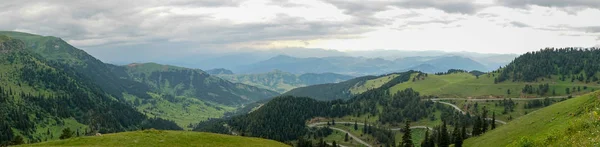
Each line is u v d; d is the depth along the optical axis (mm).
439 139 168625
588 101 88938
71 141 78062
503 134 108688
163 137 86688
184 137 89375
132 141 80062
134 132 90125
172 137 87750
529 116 114500
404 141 146375
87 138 80688
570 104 100125
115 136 83875
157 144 79688
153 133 89812
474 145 120125
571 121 73000
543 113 107688
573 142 54062
